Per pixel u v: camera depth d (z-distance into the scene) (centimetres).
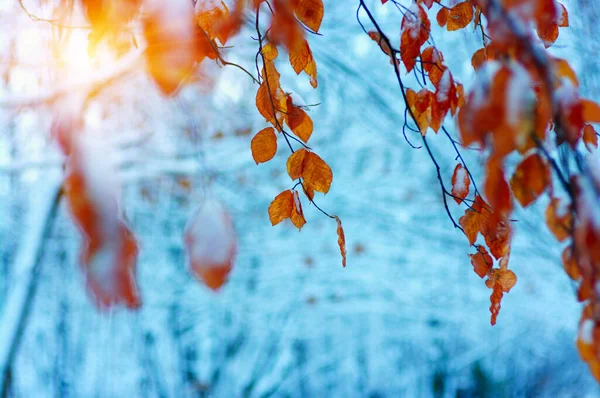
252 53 338
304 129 131
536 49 79
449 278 520
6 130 296
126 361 455
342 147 568
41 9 156
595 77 333
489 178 88
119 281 51
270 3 105
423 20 129
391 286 514
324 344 493
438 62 135
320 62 428
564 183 89
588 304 107
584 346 105
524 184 104
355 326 499
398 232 546
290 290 518
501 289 154
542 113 88
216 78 363
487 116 74
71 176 51
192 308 494
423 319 498
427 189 555
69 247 430
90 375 441
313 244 541
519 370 471
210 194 62
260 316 502
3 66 250
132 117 410
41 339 431
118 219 52
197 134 104
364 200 560
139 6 88
